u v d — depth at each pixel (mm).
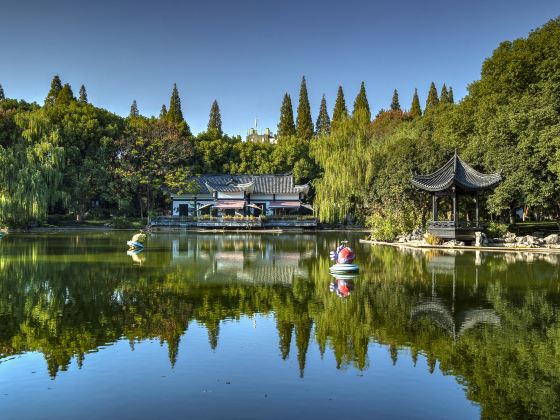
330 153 58531
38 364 10117
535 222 52250
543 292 17641
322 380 9320
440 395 8648
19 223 53531
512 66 43750
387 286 18953
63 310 14734
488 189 37219
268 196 72562
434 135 55375
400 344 11461
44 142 57062
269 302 15969
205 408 8133
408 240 40469
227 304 15648
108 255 30141
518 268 24031
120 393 8711
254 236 51906
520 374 9586
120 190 68125
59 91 92125
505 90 44844
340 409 8117
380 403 8344
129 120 79188
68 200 57969
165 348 11156
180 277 21172
